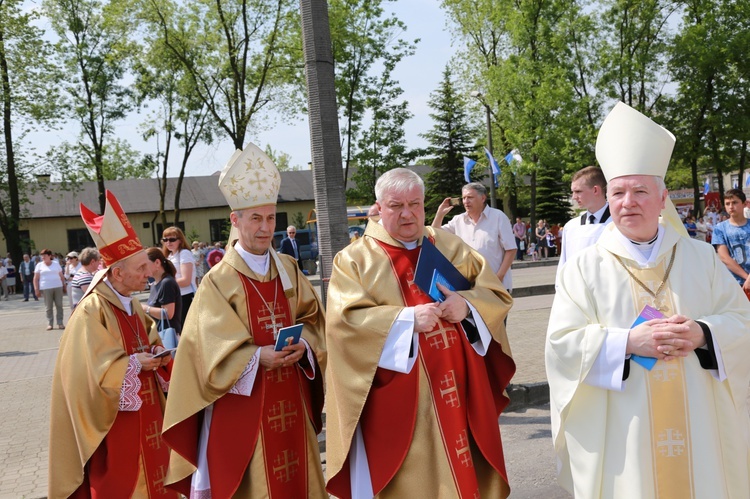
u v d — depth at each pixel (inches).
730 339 111.3
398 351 128.3
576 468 118.6
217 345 147.3
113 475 168.2
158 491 174.4
